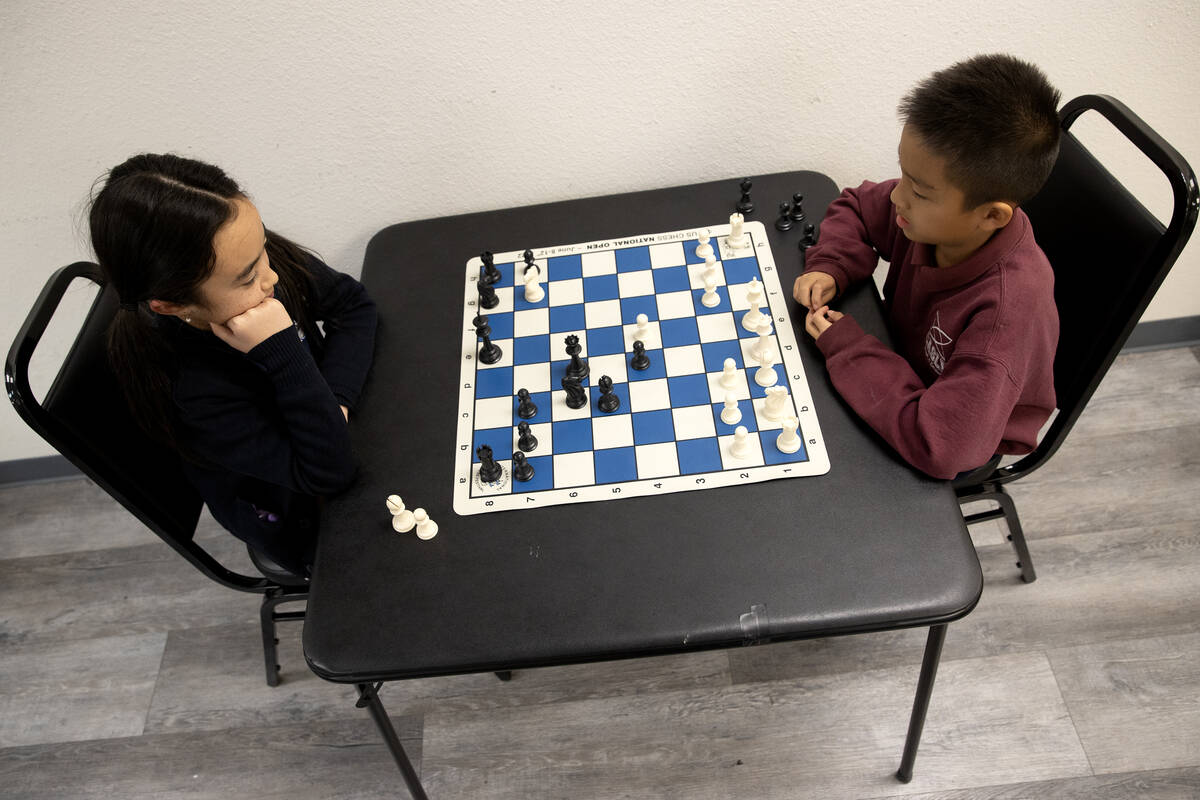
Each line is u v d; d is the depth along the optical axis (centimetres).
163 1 153
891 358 136
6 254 191
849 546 120
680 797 181
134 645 216
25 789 196
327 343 155
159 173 113
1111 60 172
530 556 124
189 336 130
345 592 124
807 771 181
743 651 198
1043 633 193
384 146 180
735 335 149
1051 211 148
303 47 162
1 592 230
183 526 149
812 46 167
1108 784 173
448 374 151
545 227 177
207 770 195
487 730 194
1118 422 225
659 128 181
